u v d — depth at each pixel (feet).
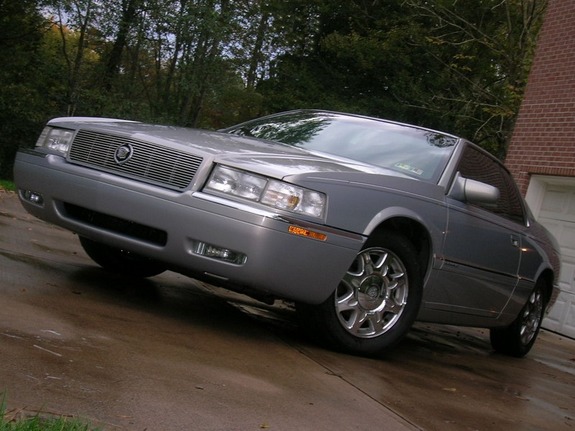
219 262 13.50
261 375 11.76
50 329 11.38
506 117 65.16
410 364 16.19
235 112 97.25
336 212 13.96
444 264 16.57
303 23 92.63
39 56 72.33
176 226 13.57
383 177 15.28
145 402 9.14
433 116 79.36
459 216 16.83
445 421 11.80
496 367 19.19
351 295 14.96
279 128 18.88
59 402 8.46
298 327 17.52
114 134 14.67
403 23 85.97
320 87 90.12
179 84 81.00
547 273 22.27
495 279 18.71
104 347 11.12
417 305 15.84
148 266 19.21
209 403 9.69
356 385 12.68
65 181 14.67
